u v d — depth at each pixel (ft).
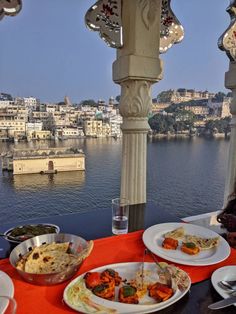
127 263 2.95
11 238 3.49
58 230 3.86
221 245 3.48
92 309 2.21
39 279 2.52
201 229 3.98
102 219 4.59
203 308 2.34
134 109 6.50
